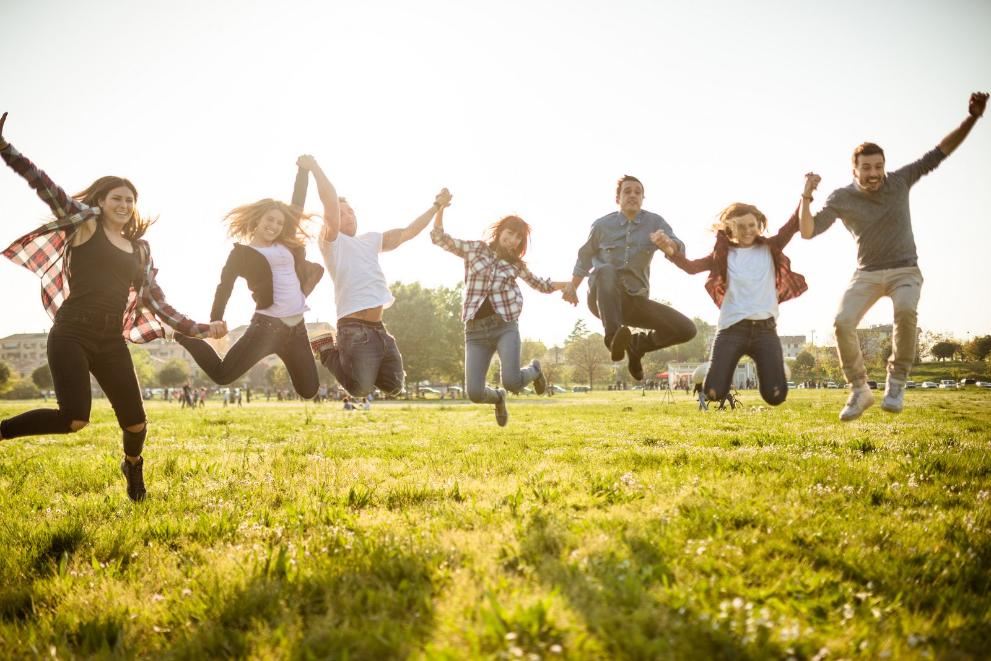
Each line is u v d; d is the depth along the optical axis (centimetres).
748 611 343
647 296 763
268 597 387
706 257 725
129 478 657
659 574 400
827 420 1686
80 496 718
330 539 493
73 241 537
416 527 522
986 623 345
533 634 313
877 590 391
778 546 454
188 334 602
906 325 687
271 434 1484
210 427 1752
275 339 633
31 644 345
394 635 325
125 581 439
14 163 502
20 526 559
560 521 524
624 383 12244
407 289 9269
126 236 581
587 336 11694
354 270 685
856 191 702
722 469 781
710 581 387
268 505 648
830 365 11050
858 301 709
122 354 566
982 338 11862
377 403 5666
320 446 1171
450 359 9156
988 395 4628
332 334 729
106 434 1423
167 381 12712
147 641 358
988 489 660
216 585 405
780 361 689
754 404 3041
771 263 714
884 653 302
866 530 496
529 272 766
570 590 372
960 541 470
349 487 714
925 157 702
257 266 629
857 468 767
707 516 523
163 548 505
